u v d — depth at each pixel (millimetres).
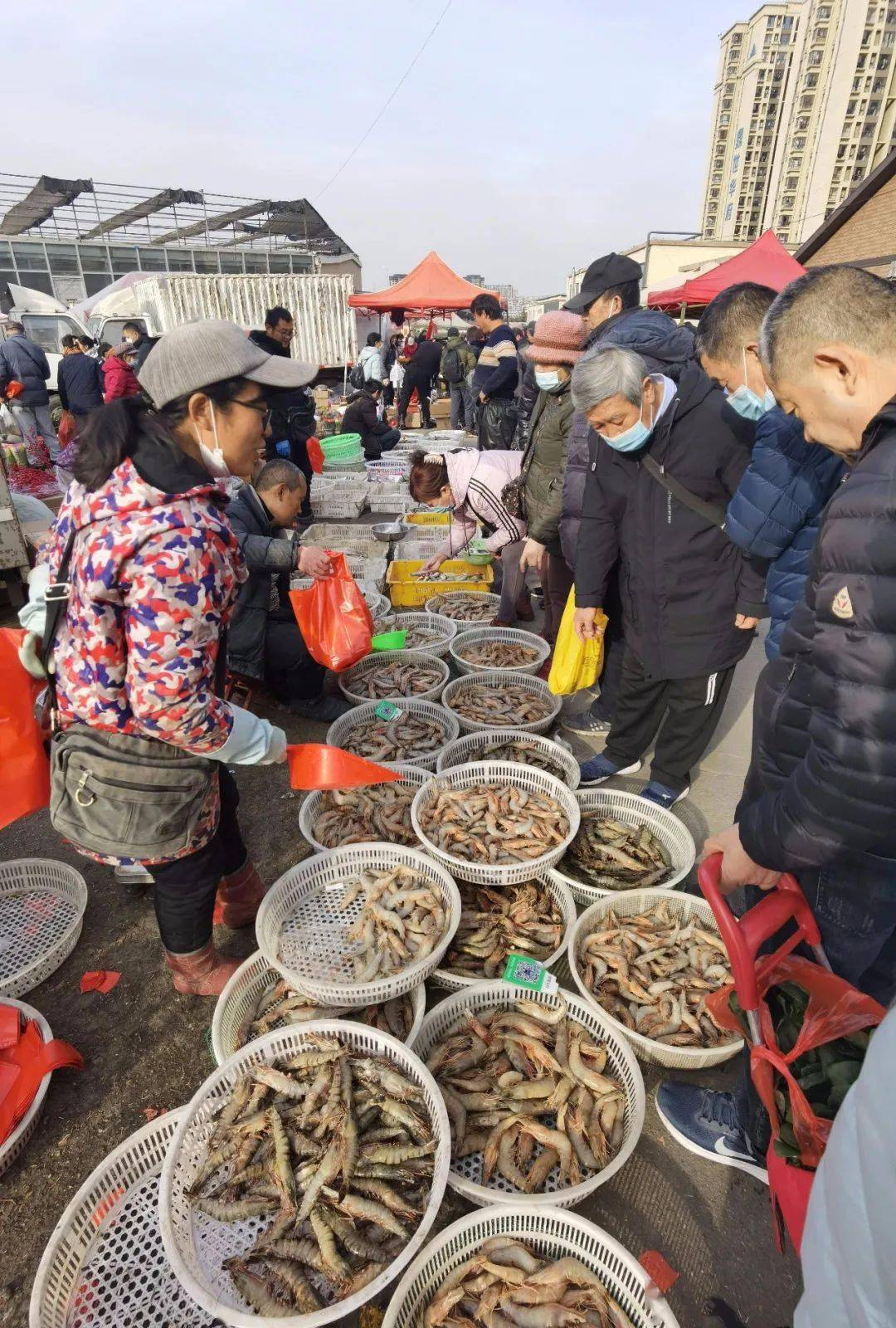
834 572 1209
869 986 1713
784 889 1532
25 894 2941
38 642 1886
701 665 2975
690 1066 2203
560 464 3863
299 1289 1596
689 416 2611
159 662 1578
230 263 26703
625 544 3000
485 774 3404
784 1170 1313
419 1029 2133
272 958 2287
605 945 2520
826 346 1284
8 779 1904
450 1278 1638
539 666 4570
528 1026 2250
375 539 6730
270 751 1956
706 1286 1750
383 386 15680
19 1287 1768
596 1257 1644
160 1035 2391
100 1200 1782
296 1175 1795
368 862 2842
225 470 1782
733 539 2449
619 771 3672
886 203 18594
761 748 1825
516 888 2877
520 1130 1978
